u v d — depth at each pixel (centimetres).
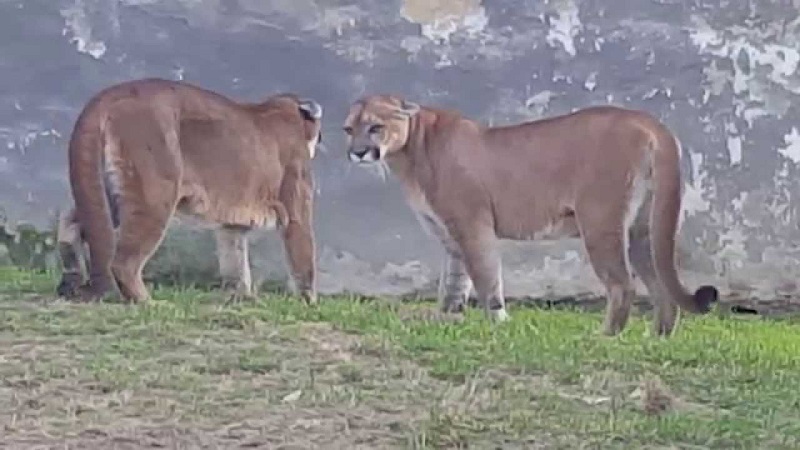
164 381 1227
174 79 1925
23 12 1922
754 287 1936
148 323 1433
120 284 1552
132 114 1558
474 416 1153
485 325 1523
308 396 1197
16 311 1475
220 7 1925
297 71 1925
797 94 1948
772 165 1939
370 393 1216
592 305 1886
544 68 1939
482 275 1617
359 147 1609
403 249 1902
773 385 1298
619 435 1118
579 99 1942
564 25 1942
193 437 1092
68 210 1722
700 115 1939
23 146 1911
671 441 1112
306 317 1502
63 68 1922
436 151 1627
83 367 1269
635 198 1568
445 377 1280
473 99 1933
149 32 1928
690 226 1936
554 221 1606
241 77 1925
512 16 1939
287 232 1669
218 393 1202
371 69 1928
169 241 1838
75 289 1577
